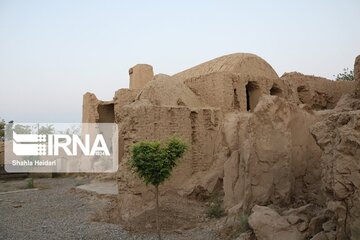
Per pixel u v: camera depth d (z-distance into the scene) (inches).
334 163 271.0
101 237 442.3
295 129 462.6
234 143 600.7
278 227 340.2
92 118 1110.4
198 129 659.4
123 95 909.8
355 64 557.6
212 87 754.8
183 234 436.8
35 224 538.9
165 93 697.6
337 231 273.7
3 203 745.0
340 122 291.3
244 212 432.1
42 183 1103.6
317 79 952.9
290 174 440.1
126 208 535.8
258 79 830.5
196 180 613.9
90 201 696.4
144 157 397.7
